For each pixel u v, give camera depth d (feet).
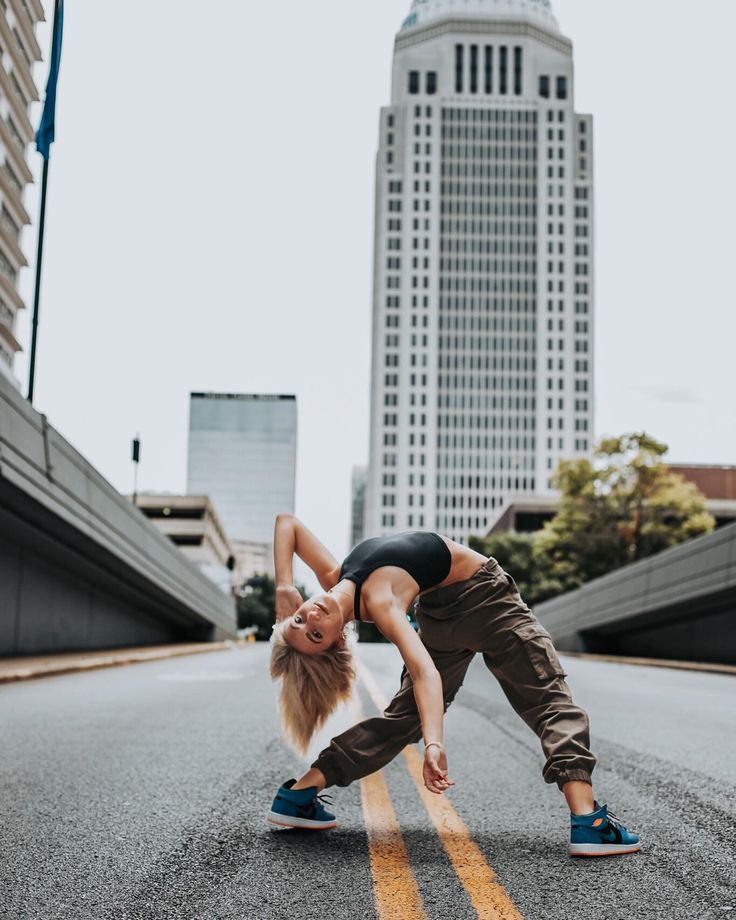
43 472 56.13
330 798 14.69
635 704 35.45
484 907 9.64
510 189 542.16
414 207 538.47
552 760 11.94
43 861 11.52
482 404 526.57
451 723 27.61
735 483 375.66
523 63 548.31
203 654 91.25
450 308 533.14
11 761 19.63
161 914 9.48
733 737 24.45
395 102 570.87
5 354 219.82
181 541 376.07
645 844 12.35
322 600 11.64
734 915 9.39
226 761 19.71
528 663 12.41
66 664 54.75
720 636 76.84
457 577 12.51
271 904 9.78
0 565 59.41
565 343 531.91
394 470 518.78
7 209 212.84
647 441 170.30
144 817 14.08
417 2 598.34
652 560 85.40
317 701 12.12
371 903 9.79
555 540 178.91
